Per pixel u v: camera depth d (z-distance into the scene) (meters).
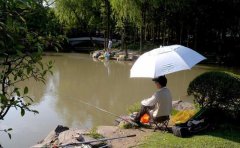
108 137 7.91
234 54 29.38
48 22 2.70
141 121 8.59
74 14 40.50
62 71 23.66
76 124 11.24
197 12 30.53
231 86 8.04
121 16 31.88
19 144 9.43
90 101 14.62
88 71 23.59
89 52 37.97
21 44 2.47
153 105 7.95
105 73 22.59
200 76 8.49
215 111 8.35
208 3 30.30
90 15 41.09
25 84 18.02
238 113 8.10
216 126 8.00
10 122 11.27
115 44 37.53
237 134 7.55
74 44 43.50
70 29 42.47
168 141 7.26
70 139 7.51
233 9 30.70
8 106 2.51
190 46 34.12
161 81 7.75
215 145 6.91
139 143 7.38
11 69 2.58
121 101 14.59
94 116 12.25
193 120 8.00
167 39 33.84
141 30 30.56
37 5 2.55
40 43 2.66
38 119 11.70
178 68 7.38
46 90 16.81
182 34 33.94
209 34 33.78
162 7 31.94
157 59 7.57
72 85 18.33
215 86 8.18
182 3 29.47
